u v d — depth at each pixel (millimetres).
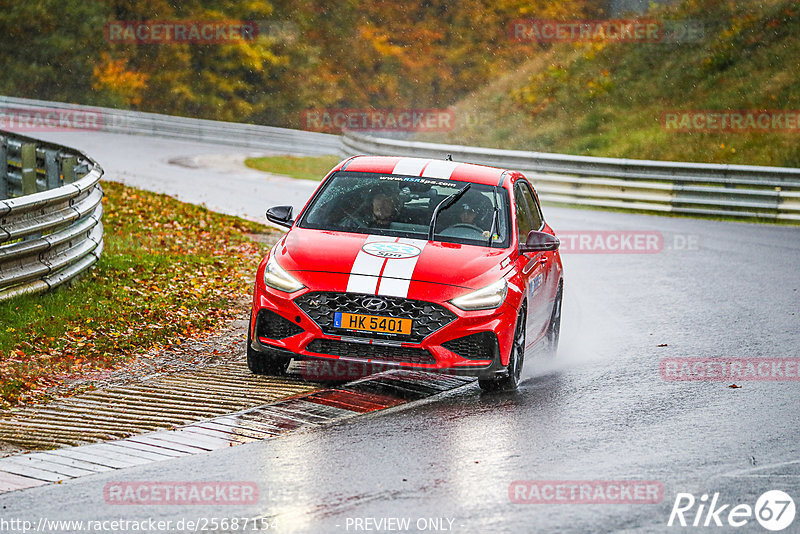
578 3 171875
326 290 26375
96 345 31484
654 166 79875
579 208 81688
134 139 125125
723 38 120875
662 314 40781
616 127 114000
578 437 23453
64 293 36812
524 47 171625
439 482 19906
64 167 50906
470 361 26375
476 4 177250
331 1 183625
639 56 124500
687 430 24312
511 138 120375
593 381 29594
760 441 23500
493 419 24875
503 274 27609
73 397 26656
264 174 95125
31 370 28703
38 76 177875
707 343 35312
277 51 179125
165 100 175000
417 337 26125
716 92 112562
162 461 21203
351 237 28766
